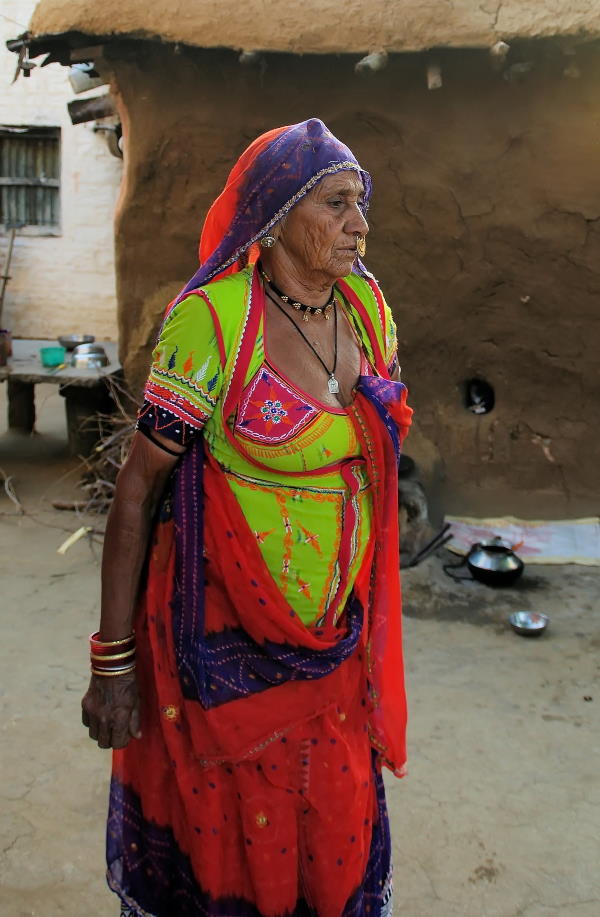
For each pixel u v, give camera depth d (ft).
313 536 4.98
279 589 5.02
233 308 4.75
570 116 13.25
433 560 14.33
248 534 4.91
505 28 11.67
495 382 15.60
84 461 18.06
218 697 5.00
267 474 4.86
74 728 9.70
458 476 16.01
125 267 15.64
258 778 5.10
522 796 8.63
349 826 5.24
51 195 33.99
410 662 11.27
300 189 4.71
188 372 4.71
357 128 13.89
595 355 14.92
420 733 9.68
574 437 15.51
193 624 5.00
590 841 8.00
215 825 5.16
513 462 15.80
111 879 5.69
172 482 5.09
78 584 13.53
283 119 13.89
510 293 14.73
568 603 13.01
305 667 5.01
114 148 21.52
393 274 14.93
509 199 13.96
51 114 32.81
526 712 10.14
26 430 22.41
